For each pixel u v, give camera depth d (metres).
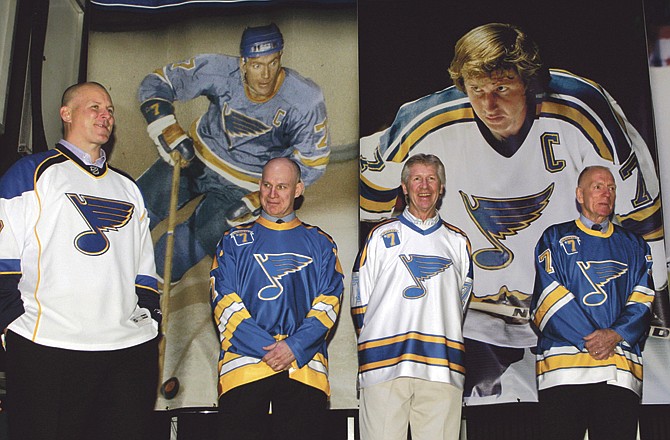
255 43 4.26
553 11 4.25
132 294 2.72
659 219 3.96
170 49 4.27
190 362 3.87
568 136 4.09
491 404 3.76
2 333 2.60
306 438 2.92
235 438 2.88
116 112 4.20
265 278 3.10
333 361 3.91
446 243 3.33
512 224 3.98
